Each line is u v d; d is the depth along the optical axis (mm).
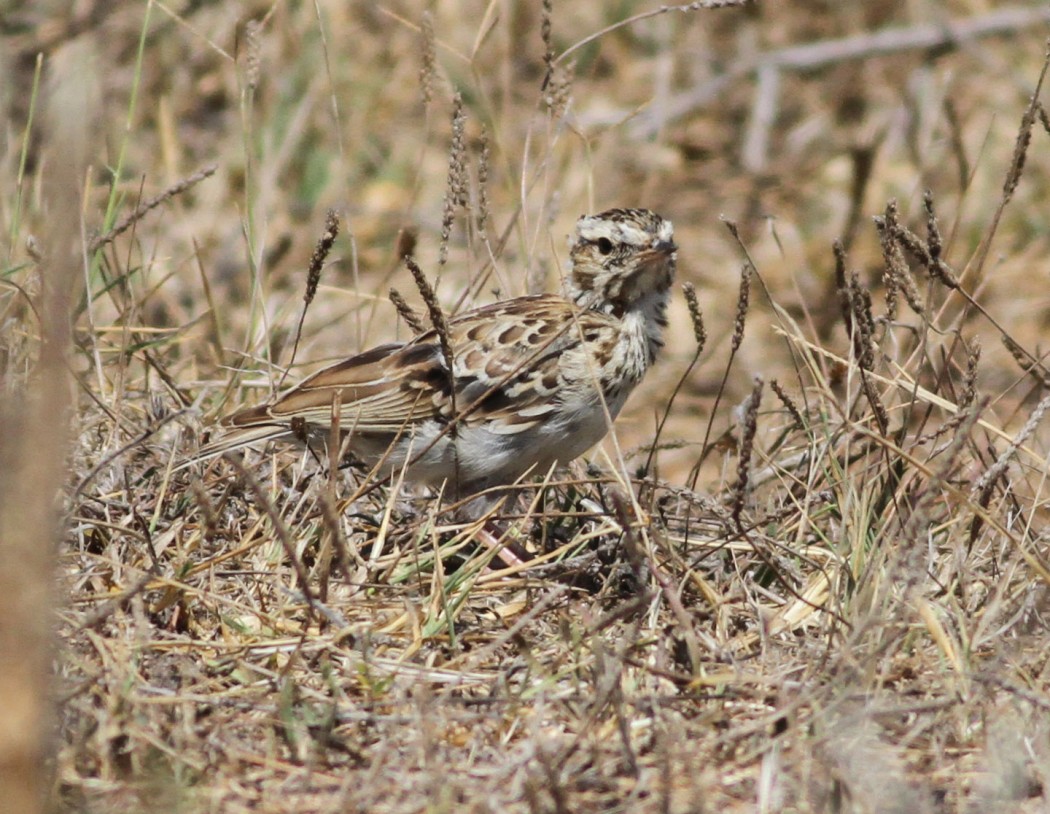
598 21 22578
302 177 19328
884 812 7500
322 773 7973
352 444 11422
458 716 8289
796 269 20406
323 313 16734
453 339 11461
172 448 11102
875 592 9164
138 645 8539
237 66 13672
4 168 14062
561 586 9305
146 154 18609
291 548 8930
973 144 21516
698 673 8656
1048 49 11172
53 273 6801
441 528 10398
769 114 22547
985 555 10406
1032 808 7824
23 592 6758
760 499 12211
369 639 9008
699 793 7293
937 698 8672
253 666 8719
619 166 21219
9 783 6719
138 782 7672
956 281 10906
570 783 7719
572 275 12156
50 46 18516
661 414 17719
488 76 21016
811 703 8383
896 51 22984
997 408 16547
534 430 11383
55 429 6824
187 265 16766
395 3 21016
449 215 12102
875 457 11328
